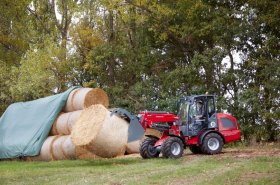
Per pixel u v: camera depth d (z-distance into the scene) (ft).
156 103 75.82
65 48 90.22
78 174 38.55
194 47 80.69
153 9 78.54
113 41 90.58
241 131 68.85
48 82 88.22
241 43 71.61
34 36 101.35
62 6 100.58
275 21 67.41
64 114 65.62
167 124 51.03
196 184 28.71
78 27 90.89
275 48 69.46
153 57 81.66
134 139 48.57
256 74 70.95
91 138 54.08
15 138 69.92
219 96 71.05
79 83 92.58
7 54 102.58
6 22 102.78
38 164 53.42
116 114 50.52
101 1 83.05
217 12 73.77
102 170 40.93
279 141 69.00
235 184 27.94
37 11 102.83
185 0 75.77
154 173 35.60
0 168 49.03
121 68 87.71
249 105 68.44
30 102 74.95
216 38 72.43
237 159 43.39
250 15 70.79
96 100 64.49
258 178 29.91
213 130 52.65
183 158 48.01
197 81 74.23
